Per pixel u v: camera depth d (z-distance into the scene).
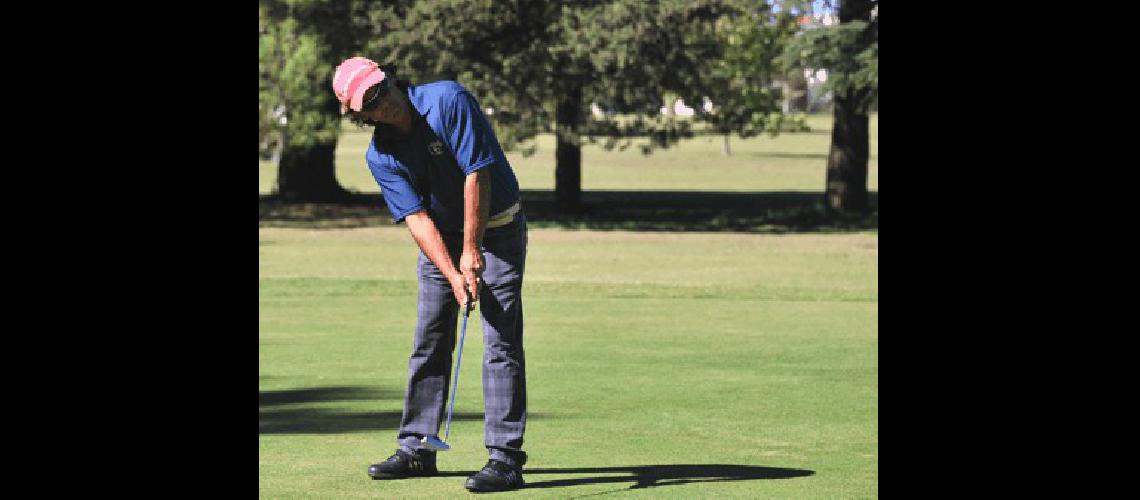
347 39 47.94
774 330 18.39
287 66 46.53
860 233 43.94
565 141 51.47
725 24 51.97
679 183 76.12
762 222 49.03
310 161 56.78
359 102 8.41
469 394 12.65
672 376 13.80
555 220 48.91
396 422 11.04
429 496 8.20
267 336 17.42
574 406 11.84
